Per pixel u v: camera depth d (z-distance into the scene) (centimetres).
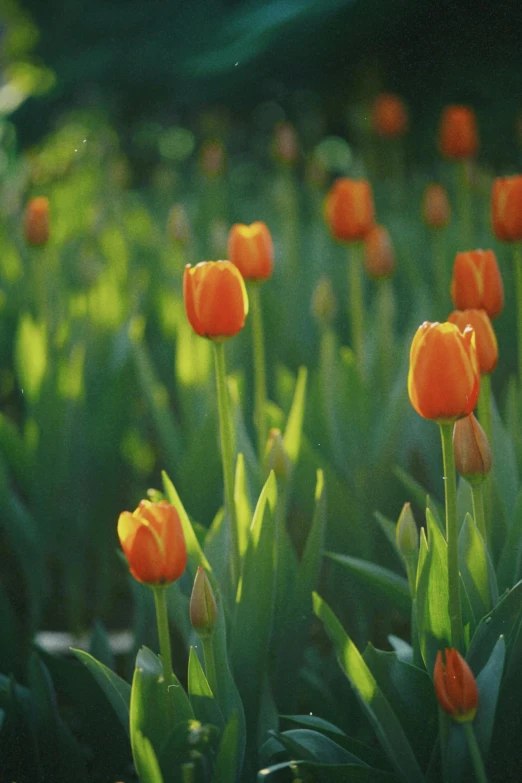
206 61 519
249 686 189
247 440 212
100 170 579
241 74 550
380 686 182
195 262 349
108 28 658
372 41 498
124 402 238
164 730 178
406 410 221
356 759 181
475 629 182
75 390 235
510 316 272
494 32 483
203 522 217
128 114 677
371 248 236
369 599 214
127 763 195
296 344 283
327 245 378
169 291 302
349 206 229
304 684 211
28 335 237
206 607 179
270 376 261
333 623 179
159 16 636
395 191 446
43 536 232
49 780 190
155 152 716
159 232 439
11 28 723
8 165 638
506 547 190
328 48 505
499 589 190
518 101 502
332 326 313
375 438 226
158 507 175
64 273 389
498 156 516
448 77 511
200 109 618
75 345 266
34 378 235
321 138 614
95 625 201
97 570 238
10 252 374
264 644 188
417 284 306
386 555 221
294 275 314
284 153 380
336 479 212
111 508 239
